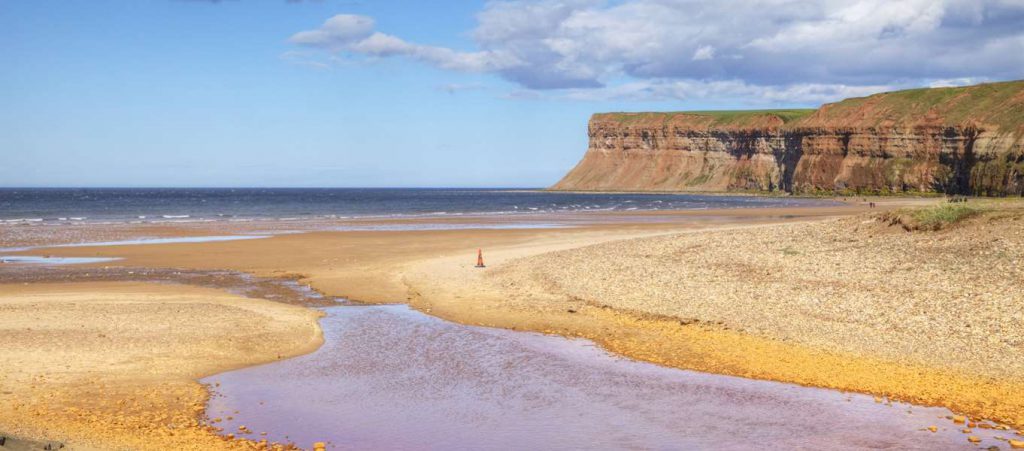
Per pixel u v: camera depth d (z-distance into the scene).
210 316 22.41
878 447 11.73
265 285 30.36
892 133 180.88
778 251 28.53
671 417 13.38
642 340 19.42
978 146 151.50
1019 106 150.62
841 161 196.00
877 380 15.24
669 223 68.50
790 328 19.45
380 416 13.45
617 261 30.66
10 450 9.88
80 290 27.92
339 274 33.19
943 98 178.00
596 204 144.75
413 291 28.23
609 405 14.12
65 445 11.05
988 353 16.27
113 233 55.38
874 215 31.67
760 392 14.84
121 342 18.64
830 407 13.80
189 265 36.34
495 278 30.08
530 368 16.97
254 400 14.36
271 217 85.56
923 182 166.88
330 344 19.50
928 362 16.12
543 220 76.56
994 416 13.02
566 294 25.72
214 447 11.47
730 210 101.62
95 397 14.04
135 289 28.47
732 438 12.23
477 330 21.33
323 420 13.18
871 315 19.84
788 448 11.73
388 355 18.28
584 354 18.27
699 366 16.88
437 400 14.49
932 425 12.73
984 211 27.55
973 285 20.75
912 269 23.27
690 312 21.86
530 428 12.80
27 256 39.62
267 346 18.92
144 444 11.46
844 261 25.55
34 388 14.47
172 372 16.16
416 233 56.41
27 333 19.31
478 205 140.38
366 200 176.88
